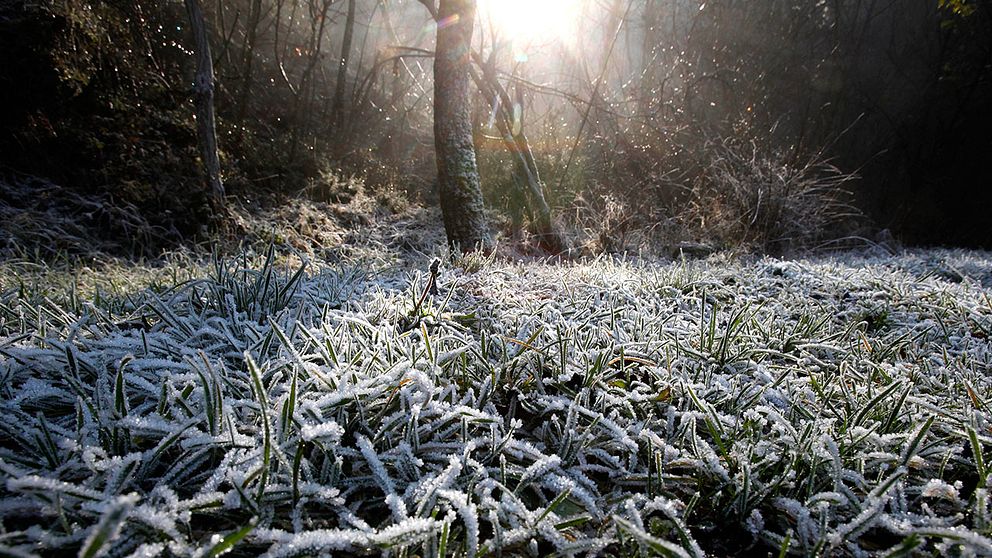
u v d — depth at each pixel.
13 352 1.70
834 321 3.25
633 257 7.01
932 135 13.57
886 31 14.56
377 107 12.37
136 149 7.10
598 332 2.47
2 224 5.43
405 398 1.66
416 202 9.83
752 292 3.77
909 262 6.30
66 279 3.88
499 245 6.94
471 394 1.82
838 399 2.06
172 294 2.87
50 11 6.32
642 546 1.18
